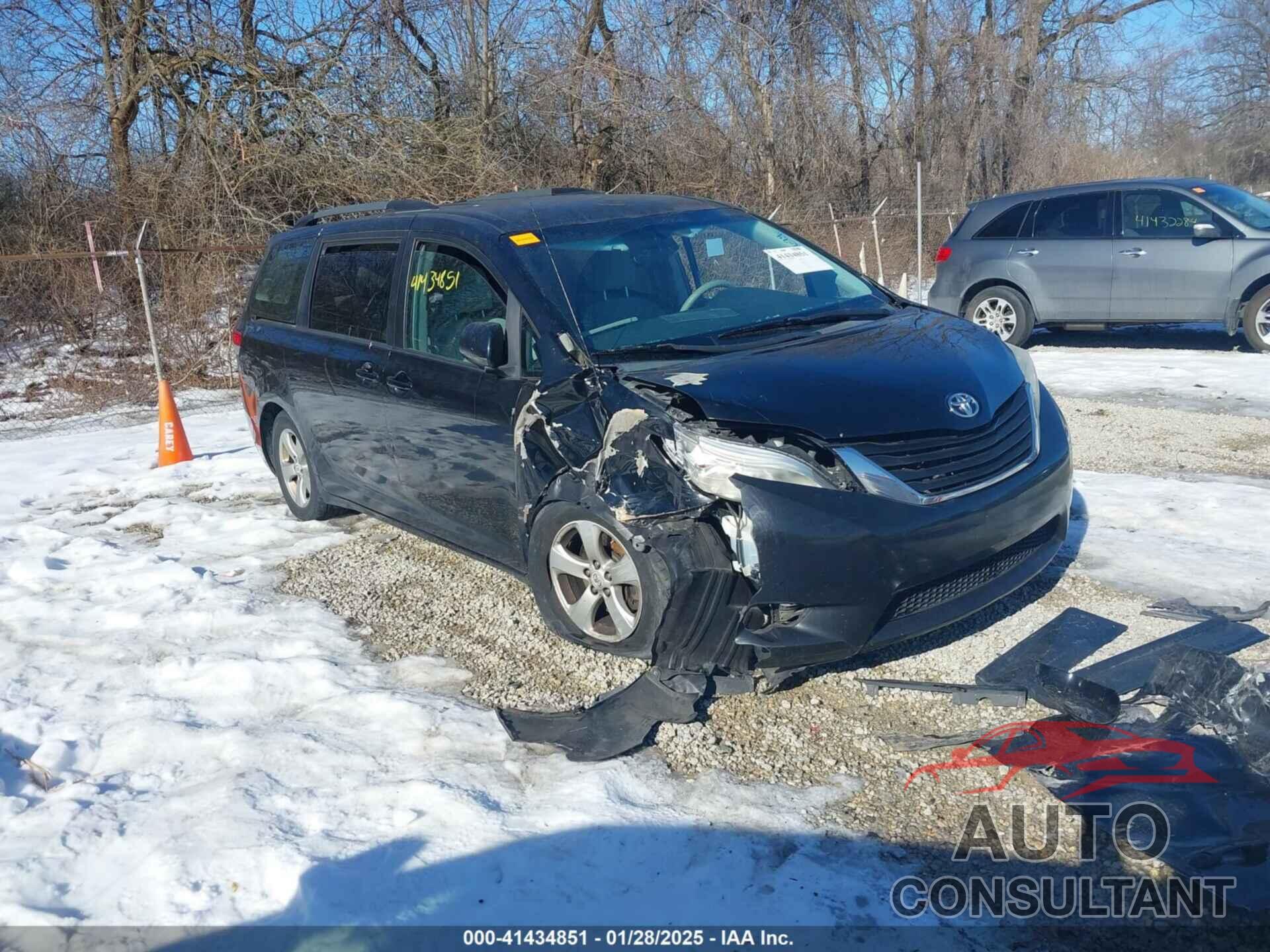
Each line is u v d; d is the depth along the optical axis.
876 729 3.68
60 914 2.94
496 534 4.73
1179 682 3.63
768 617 3.71
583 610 4.13
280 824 3.28
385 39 17.72
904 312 4.96
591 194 5.57
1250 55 30.34
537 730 3.76
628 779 3.42
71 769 3.77
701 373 3.99
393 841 3.16
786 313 4.81
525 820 3.23
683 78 21.16
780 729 3.71
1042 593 4.73
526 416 4.26
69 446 9.72
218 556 6.05
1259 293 10.32
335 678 4.29
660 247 4.89
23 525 6.84
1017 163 26.06
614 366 4.18
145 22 16.58
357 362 5.44
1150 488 6.14
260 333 6.50
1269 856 2.88
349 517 6.66
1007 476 4.00
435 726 3.82
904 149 25.69
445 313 4.93
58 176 16.34
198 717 4.07
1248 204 10.73
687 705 3.75
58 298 13.84
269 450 6.83
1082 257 11.03
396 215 5.54
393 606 5.09
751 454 3.62
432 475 5.02
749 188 22.19
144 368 12.98
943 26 25.41
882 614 3.70
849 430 3.73
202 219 15.78
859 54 24.78
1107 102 27.16
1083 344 11.85
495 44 19.08
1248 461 6.70
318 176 16.75
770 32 22.67
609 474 3.81
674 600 3.67
